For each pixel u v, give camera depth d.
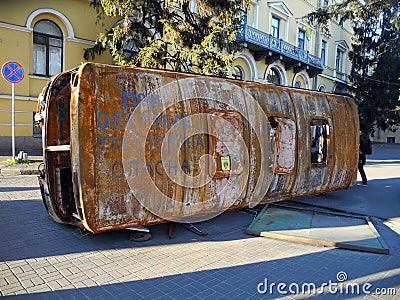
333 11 18.11
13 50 13.59
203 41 12.63
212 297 3.53
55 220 5.54
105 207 4.48
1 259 4.32
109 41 13.52
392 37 28.88
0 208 6.57
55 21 14.75
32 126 14.16
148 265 4.27
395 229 6.22
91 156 4.35
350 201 8.41
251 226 5.82
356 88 30.75
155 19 14.03
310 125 7.30
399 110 26.69
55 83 5.13
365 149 10.76
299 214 6.73
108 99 4.51
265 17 24.45
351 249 5.00
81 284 3.72
